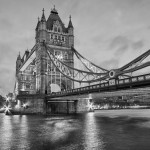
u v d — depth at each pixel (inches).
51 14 3489.2
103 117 2139.5
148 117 2138.3
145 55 1243.2
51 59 2970.0
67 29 3452.3
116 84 1374.3
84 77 2266.2
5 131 1090.1
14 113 2903.5
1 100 4094.5
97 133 981.2
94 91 1674.5
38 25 3447.3
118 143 737.0
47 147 690.8
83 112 3090.6
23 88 3796.8
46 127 1248.8
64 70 3144.7
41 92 2940.5
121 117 2153.1
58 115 2551.7
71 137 873.5
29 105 2810.0
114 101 5777.6
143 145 701.3
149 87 1216.2
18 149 671.1
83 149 652.7
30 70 3934.5
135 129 1119.6
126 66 1346.0
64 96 2298.2
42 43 3117.6
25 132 1045.2
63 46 3272.6
